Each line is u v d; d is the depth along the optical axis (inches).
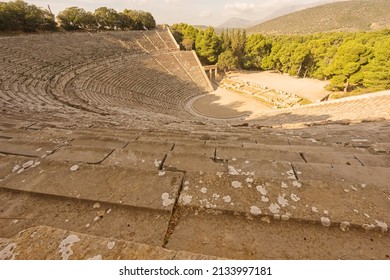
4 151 143.3
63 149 142.8
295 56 1674.5
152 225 82.2
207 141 193.0
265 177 105.6
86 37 1518.2
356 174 116.6
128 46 1686.8
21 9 1363.2
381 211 82.8
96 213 87.4
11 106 414.3
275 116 777.6
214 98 1437.0
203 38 1945.1
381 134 264.5
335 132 301.9
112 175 107.0
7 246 61.4
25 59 977.5
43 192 96.1
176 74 1588.3
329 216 80.8
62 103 590.2
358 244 72.9
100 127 261.7
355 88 1333.7
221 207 86.5
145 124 374.0
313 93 1375.5
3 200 94.1
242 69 2204.7
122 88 1149.7
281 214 82.4
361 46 1146.7
